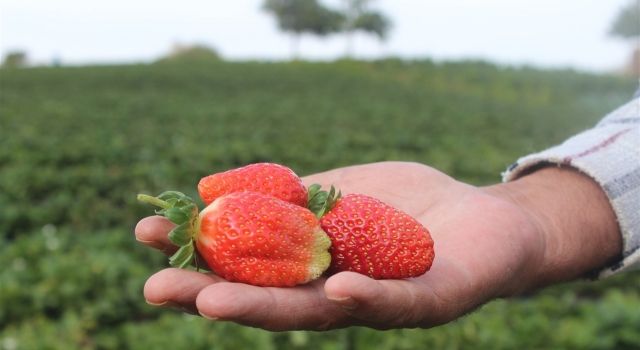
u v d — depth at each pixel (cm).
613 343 80
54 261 93
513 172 42
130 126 230
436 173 41
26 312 85
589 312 85
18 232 120
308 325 30
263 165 35
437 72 488
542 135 240
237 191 34
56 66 613
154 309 89
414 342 76
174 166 160
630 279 104
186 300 29
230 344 74
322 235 33
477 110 317
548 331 80
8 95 345
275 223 32
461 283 33
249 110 283
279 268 32
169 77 460
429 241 33
